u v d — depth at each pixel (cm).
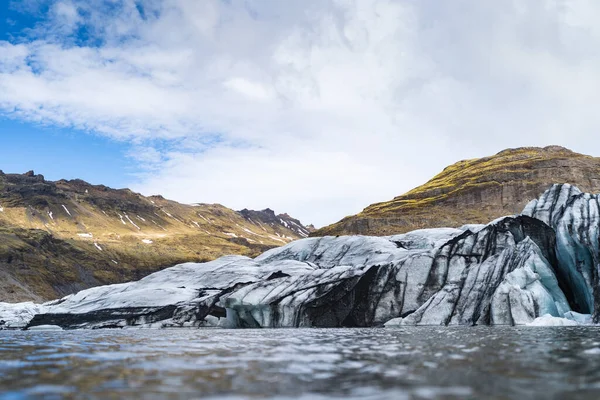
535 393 1234
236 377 1548
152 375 1616
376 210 14800
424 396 1212
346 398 1207
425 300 5938
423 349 2370
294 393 1276
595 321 4928
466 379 1448
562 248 5553
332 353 2252
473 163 16700
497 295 5206
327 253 8006
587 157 14500
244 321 6675
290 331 4719
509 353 2112
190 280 8475
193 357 2180
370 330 4609
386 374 1566
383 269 6203
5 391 1348
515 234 6112
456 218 12794
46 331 6353
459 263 6031
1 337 4428
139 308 7500
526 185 13062
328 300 6134
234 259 9081
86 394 1295
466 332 3775
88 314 7712
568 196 6288
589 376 1479
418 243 7506
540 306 5059
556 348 2314
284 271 7306
